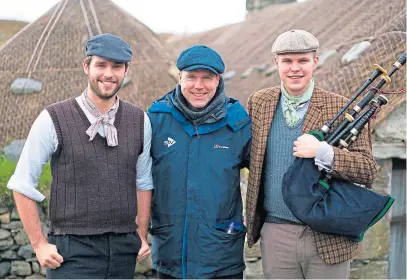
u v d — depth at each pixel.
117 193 2.56
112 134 2.55
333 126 2.70
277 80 5.59
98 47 2.49
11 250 4.46
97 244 2.56
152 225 2.88
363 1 5.66
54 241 2.59
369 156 2.62
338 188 2.60
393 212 4.74
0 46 5.95
